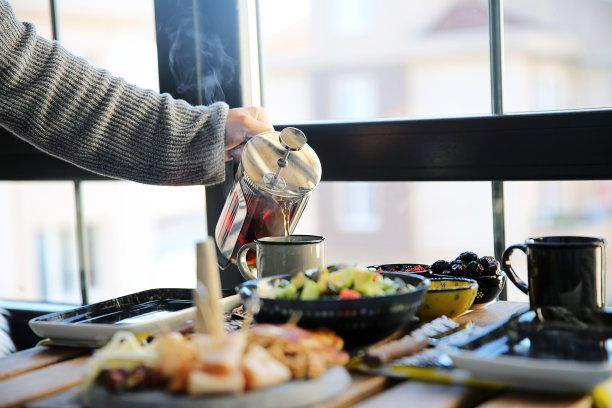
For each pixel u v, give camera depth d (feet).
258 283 3.21
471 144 4.48
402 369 2.73
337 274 3.09
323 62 38.75
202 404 2.20
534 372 2.44
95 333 3.15
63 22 15.88
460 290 3.45
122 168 4.35
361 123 4.76
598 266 3.31
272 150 3.91
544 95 33.73
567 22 32.58
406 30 38.42
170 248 25.31
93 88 4.27
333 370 2.52
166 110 4.30
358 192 36.88
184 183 4.40
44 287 20.70
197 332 2.81
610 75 32.19
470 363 2.54
